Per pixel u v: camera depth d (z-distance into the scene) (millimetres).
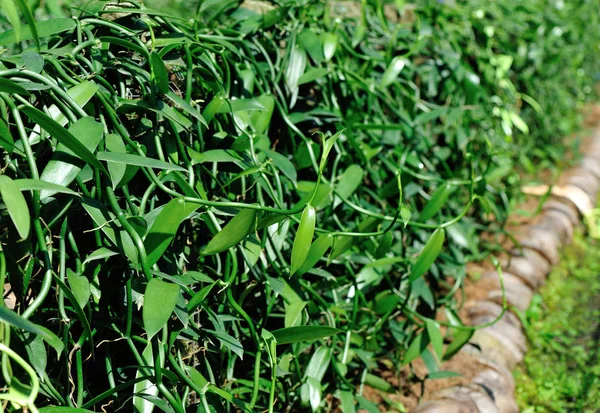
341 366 2156
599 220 4555
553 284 3795
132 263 1469
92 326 1549
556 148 5020
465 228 3145
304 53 2293
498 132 3553
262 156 2021
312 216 1579
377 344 2410
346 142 2508
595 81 6887
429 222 2867
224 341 1656
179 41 1762
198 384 1593
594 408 2875
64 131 1300
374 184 2711
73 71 1580
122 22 1795
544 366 3100
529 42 4117
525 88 4312
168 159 1683
